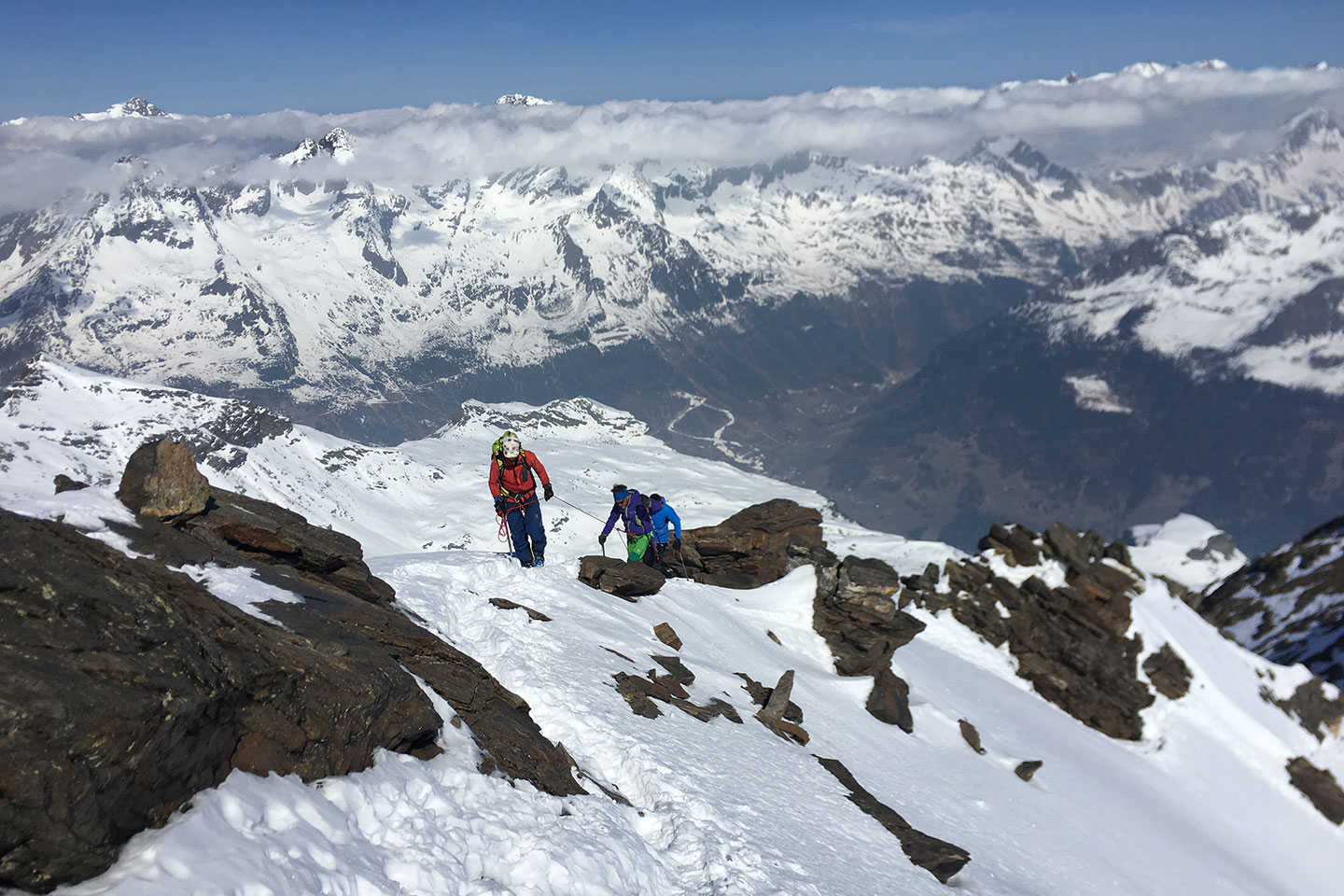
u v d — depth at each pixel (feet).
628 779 43.47
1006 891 53.52
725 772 47.52
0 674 22.00
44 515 33.58
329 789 29.43
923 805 62.85
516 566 65.46
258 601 35.53
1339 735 126.31
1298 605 219.61
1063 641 118.21
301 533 44.45
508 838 32.40
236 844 24.45
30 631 24.07
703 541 103.30
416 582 56.75
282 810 26.94
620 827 37.99
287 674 29.89
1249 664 132.46
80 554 30.01
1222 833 98.32
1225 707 118.52
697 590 84.33
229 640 29.25
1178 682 119.34
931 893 46.21
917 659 100.83
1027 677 115.55
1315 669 178.50
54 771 21.54
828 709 71.67
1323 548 237.04
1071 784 84.43
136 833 23.59
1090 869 66.90
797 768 54.29
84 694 22.76
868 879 43.60
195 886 22.47
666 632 65.62
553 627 56.34
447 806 32.42
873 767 64.90
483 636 52.39
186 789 25.31
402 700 34.55
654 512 82.84
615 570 72.69
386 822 29.89
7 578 25.07
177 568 35.19
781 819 45.24
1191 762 109.91
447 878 28.53
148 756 23.71
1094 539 140.05
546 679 48.49
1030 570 126.93
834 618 89.45
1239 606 240.32
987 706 96.99
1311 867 97.91
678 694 55.52
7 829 20.80
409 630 42.86
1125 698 114.93
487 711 41.68
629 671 55.06
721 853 38.42
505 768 37.96
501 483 65.98
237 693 27.91
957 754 78.07
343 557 45.73
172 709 24.47
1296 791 111.45
